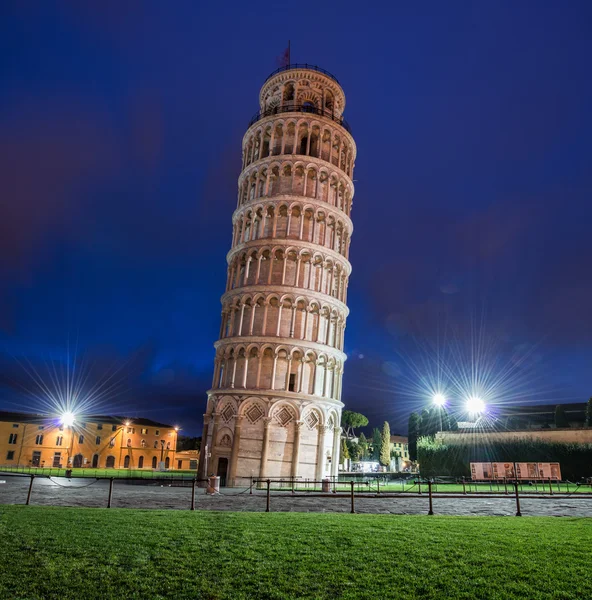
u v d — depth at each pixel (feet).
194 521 58.75
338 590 35.01
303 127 201.67
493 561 41.57
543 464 163.22
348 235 204.95
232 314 182.39
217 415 169.89
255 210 191.93
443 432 228.22
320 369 177.06
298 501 92.27
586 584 35.96
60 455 359.87
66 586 34.99
